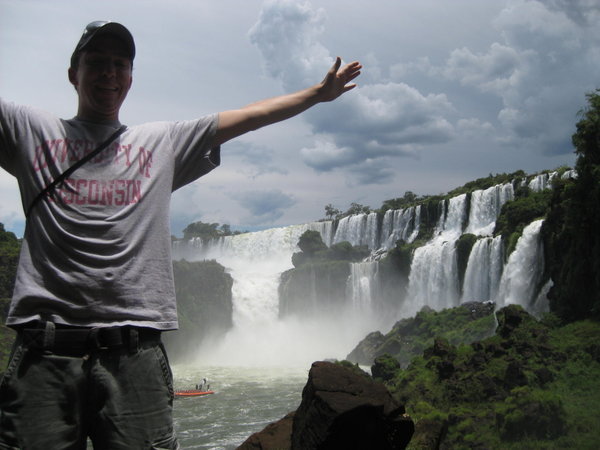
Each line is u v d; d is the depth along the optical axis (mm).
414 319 71875
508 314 38000
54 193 3209
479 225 89500
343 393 8086
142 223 3289
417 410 31938
